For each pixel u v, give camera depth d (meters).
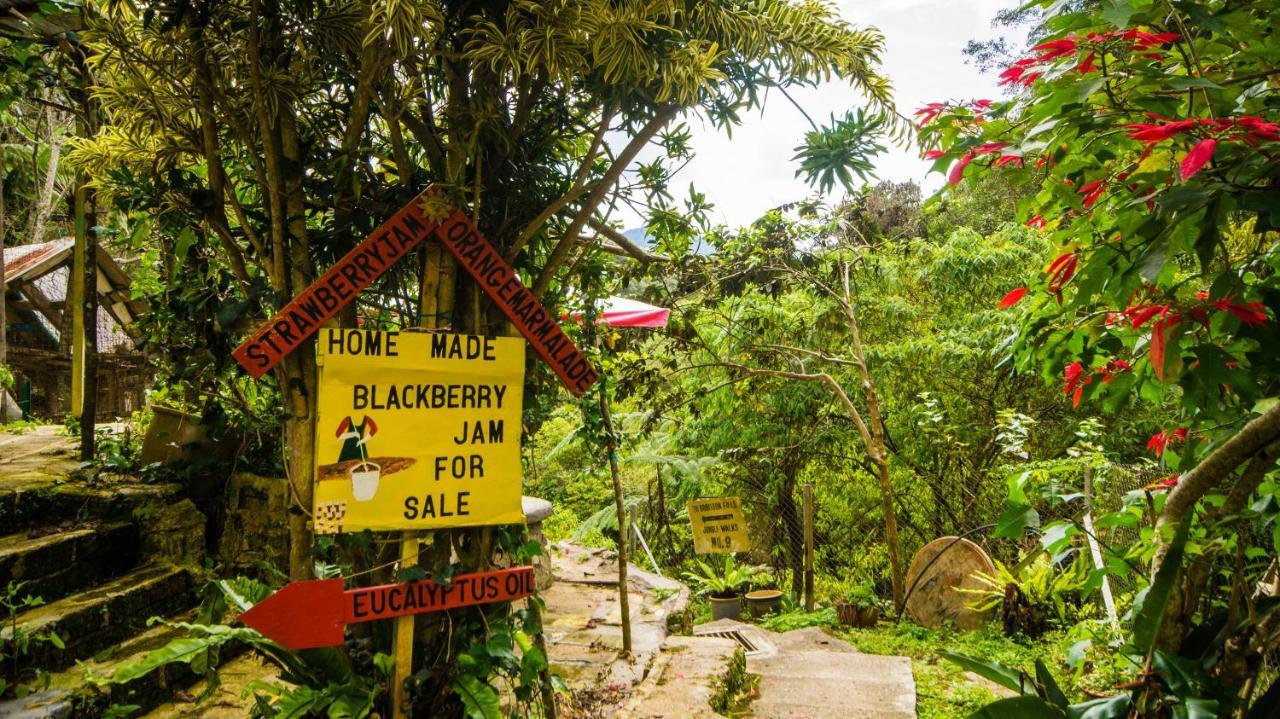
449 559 2.33
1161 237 1.74
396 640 2.21
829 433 7.94
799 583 8.02
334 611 2.13
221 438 4.37
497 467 2.29
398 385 2.18
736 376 7.65
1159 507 2.59
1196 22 1.65
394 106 2.34
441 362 2.23
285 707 2.08
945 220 11.49
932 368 7.66
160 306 3.02
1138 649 2.00
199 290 2.43
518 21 2.17
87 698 2.96
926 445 7.70
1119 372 2.53
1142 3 1.73
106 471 4.56
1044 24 1.88
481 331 2.40
